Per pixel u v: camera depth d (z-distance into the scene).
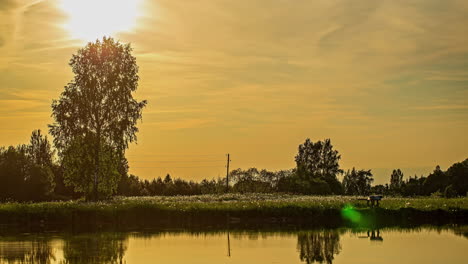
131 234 41.00
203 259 29.83
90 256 31.11
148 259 29.94
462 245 34.00
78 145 63.06
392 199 61.03
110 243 36.00
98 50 65.25
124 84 64.75
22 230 44.22
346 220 48.50
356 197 65.25
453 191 80.56
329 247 33.56
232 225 47.06
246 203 53.44
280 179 98.56
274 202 54.41
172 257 30.53
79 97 63.31
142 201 56.97
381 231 41.78
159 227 45.94
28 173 80.38
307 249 32.91
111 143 64.06
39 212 48.06
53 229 44.81
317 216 49.06
